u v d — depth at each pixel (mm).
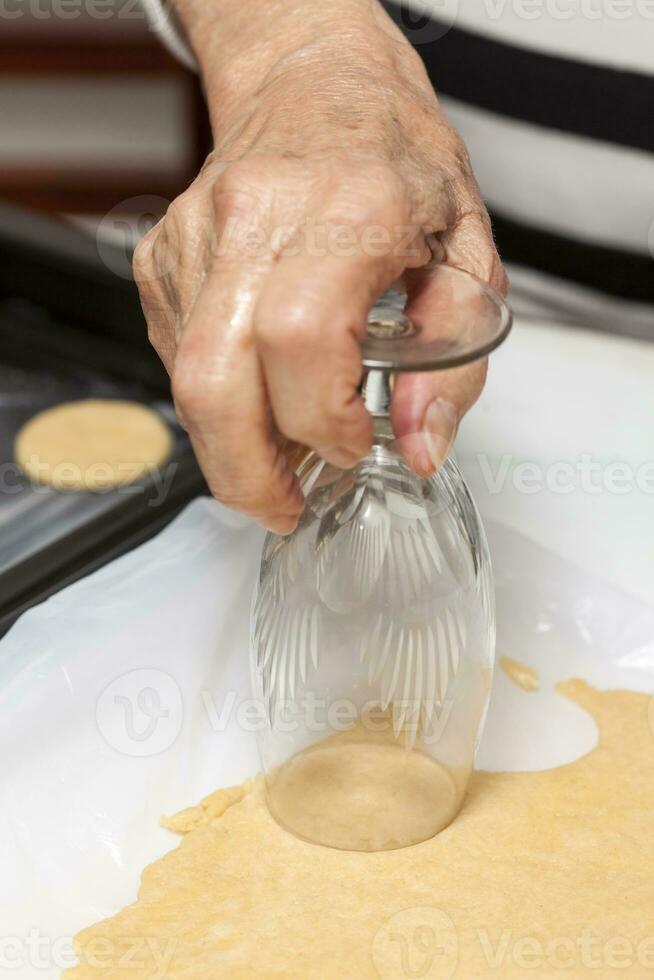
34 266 880
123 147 2209
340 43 652
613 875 622
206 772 664
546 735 679
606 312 952
